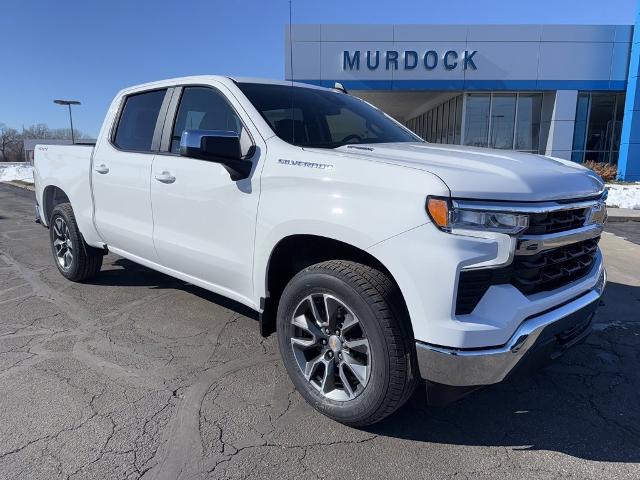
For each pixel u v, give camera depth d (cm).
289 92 374
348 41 1984
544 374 349
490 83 2008
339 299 266
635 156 1898
